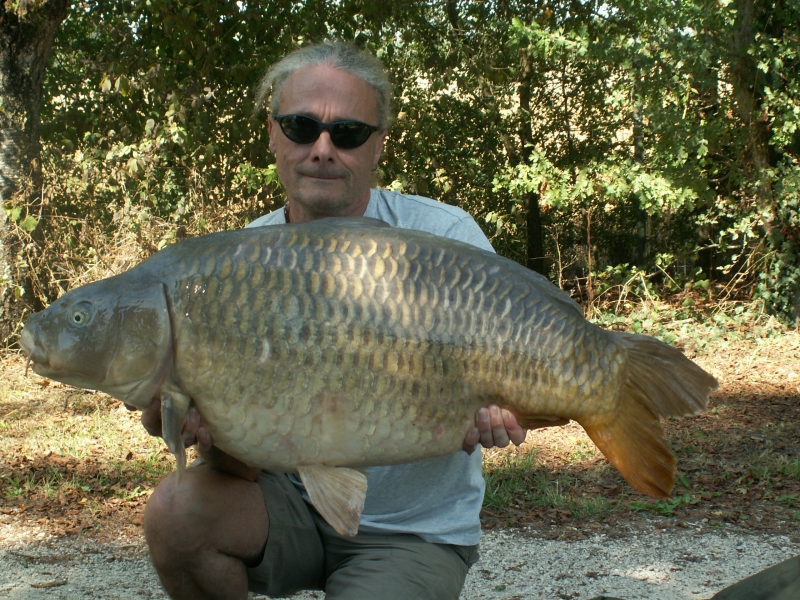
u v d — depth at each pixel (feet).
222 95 35.86
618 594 12.42
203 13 35.42
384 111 8.22
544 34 34.63
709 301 38.52
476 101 44.11
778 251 35.37
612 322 35.42
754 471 18.13
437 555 7.50
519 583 12.91
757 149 35.63
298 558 7.79
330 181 7.89
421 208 8.23
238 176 34.47
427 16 42.55
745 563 13.57
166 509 7.20
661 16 33.68
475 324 6.15
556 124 48.67
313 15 36.01
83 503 15.98
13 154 29.86
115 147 32.22
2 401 23.53
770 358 30.32
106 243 30.37
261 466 6.19
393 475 7.51
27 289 29.99
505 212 46.73
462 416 6.23
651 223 47.34
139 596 12.07
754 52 33.14
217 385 5.98
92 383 6.16
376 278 6.02
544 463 19.04
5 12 29.30
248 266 6.00
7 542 14.07
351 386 5.98
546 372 6.27
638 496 16.81
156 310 5.98
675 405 6.48
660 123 34.83
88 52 40.06
